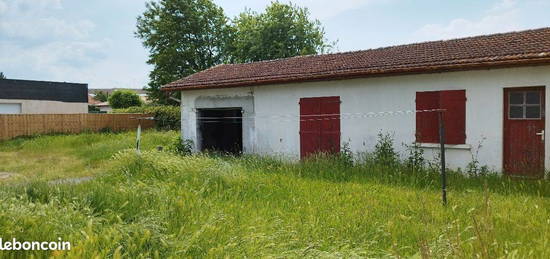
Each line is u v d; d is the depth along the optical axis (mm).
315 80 12219
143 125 26875
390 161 10383
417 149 10602
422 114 10562
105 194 5723
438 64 9922
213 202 6438
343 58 13711
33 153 16344
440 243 4113
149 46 37812
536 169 9070
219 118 15258
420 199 5965
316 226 5250
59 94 37156
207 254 3826
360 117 11625
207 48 39250
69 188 6250
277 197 7117
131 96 47156
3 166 12562
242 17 39438
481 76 9719
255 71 14891
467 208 6211
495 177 8992
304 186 7996
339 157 11188
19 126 22000
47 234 3832
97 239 3654
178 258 3705
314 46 37469
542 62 8664
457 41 12234
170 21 36875
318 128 12453
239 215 5629
